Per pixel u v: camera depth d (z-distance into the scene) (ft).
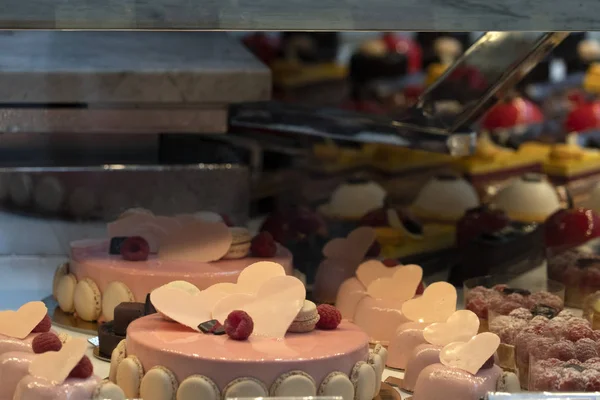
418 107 9.25
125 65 10.38
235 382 6.00
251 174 11.33
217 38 12.89
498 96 8.59
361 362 6.46
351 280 8.36
